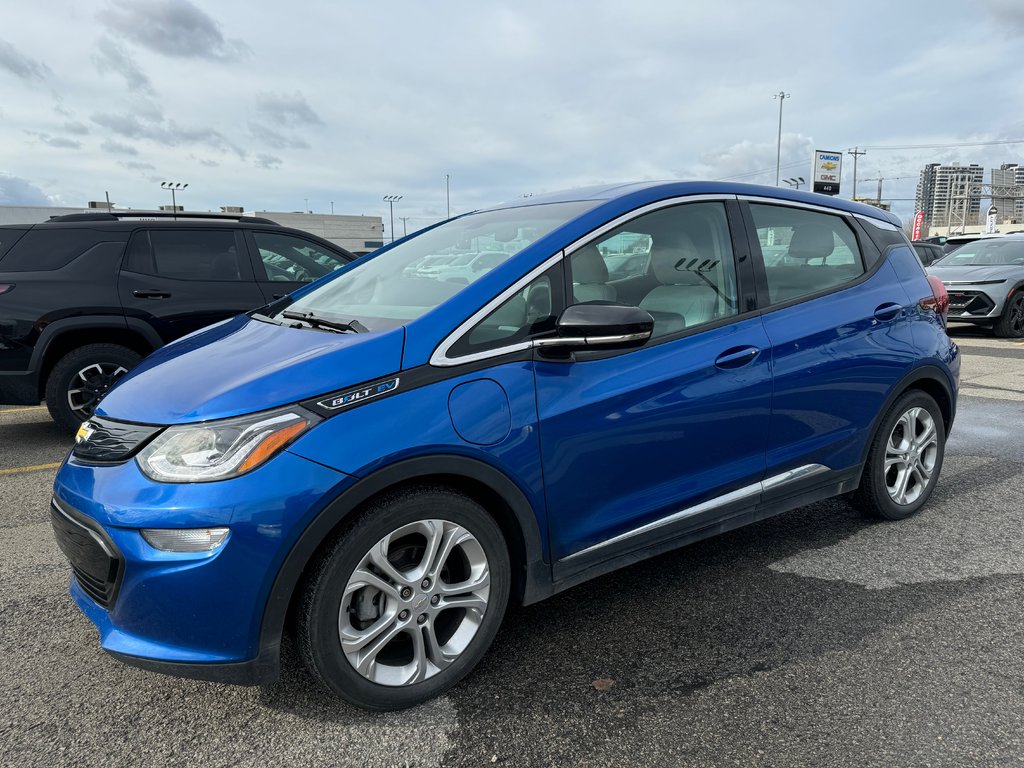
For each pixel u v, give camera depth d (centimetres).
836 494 348
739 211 315
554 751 211
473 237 307
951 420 395
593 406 251
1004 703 229
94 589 221
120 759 211
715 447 288
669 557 343
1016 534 364
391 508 216
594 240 271
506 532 250
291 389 211
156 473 204
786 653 259
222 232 608
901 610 289
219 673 205
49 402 552
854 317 336
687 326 287
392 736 219
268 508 199
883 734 215
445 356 229
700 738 215
